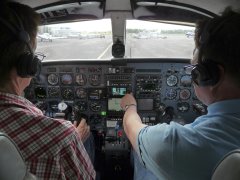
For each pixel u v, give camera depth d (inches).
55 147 35.3
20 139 34.2
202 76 37.2
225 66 34.9
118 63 126.6
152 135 38.4
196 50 40.6
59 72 130.6
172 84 129.6
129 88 129.3
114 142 131.5
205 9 96.4
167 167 36.0
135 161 86.0
